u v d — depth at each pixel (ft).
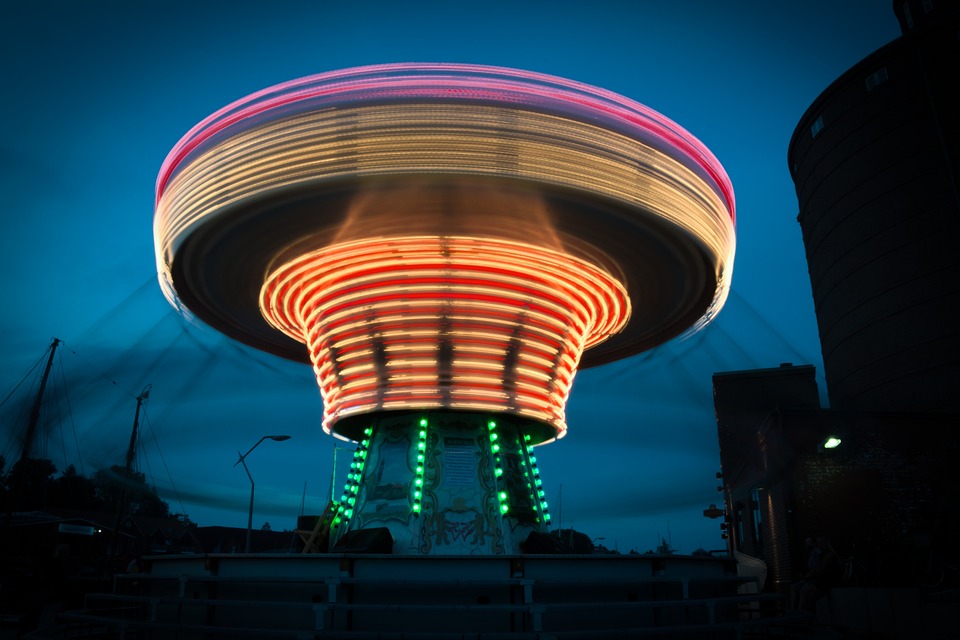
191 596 30.32
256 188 28.43
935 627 32.30
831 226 134.21
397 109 27.50
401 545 32.96
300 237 31.60
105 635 33.40
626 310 39.27
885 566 64.75
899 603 34.27
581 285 35.14
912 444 75.25
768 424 83.71
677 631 25.99
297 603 25.05
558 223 30.40
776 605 40.04
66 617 30.58
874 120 128.47
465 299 33.47
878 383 119.14
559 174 27.63
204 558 29.43
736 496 112.16
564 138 27.96
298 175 27.81
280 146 28.40
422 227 31.01
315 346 37.19
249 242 31.83
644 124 29.96
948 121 118.21
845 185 131.75
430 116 27.30
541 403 35.91
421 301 33.45
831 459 75.87
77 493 207.21
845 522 73.41
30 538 126.62
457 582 26.08
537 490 36.91
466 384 33.96
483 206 29.17
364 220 30.32
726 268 35.14
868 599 36.70
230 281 35.91
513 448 36.52
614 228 30.58
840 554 72.23
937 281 114.21
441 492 34.04
